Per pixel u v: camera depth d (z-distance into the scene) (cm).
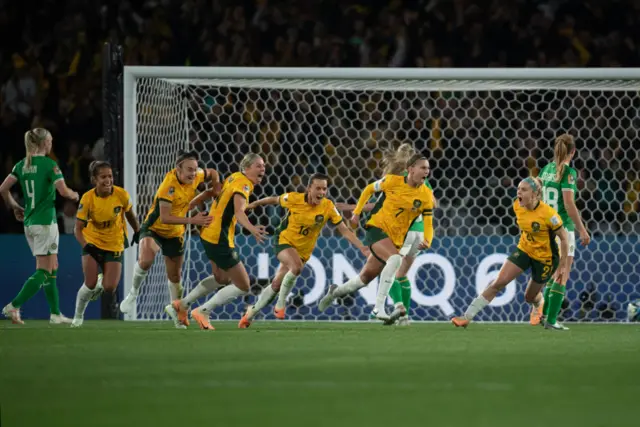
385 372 1672
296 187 4853
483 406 1266
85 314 4009
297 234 3294
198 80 4038
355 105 5028
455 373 1659
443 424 1112
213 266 3084
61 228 4744
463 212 4741
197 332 2855
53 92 5225
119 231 3231
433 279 3916
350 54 5525
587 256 3953
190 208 3212
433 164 4906
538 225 3008
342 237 3925
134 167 3847
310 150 4947
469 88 4066
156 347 2231
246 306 3991
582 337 2666
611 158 4794
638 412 1217
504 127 4938
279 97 5003
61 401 1314
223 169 4934
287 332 2862
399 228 3247
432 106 5012
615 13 5500
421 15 5559
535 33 5500
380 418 1159
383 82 4047
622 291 3941
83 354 2042
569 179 3200
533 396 1367
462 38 5512
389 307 3922
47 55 5359
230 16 5562
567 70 3809
